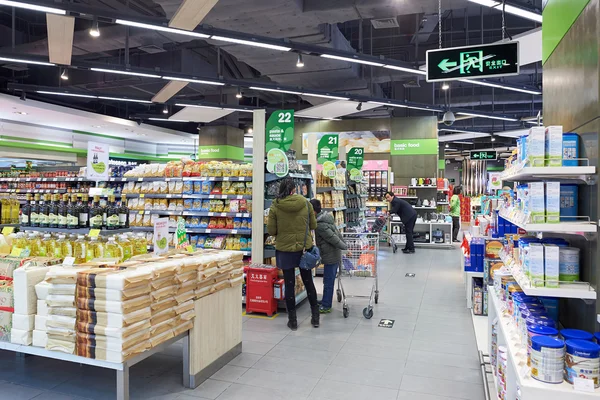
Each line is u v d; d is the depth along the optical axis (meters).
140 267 3.02
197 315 3.41
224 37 6.81
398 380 3.55
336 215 8.14
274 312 5.51
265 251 5.81
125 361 2.78
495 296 3.41
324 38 9.13
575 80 2.69
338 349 4.25
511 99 15.56
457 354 4.14
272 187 5.92
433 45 12.25
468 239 6.28
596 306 2.23
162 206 6.35
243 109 13.93
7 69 13.20
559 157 2.32
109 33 9.50
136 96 12.28
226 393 3.29
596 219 2.27
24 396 3.21
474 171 30.95
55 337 2.91
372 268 5.59
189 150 22.27
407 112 15.29
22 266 3.18
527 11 5.82
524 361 2.11
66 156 16.58
